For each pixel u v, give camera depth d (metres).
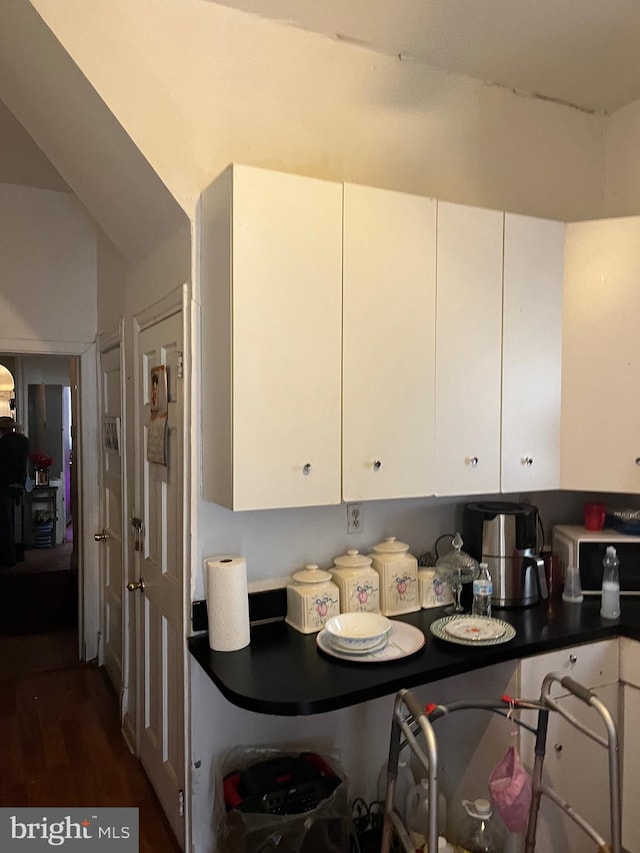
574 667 1.86
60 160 2.26
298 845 1.70
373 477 1.80
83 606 3.60
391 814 1.43
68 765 2.51
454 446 1.94
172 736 2.06
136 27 1.74
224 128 1.86
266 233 1.64
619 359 2.10
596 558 2.19
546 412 2.12
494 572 2.08
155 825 2.11
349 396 1.76
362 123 2.09
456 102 2.26
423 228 1.87
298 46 1.97
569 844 1.84
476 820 1.82
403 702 1.38
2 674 3.44
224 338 1.66
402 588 2.01
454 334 1.94
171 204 1.83
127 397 2.66
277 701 1.44
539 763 1.59
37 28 1.66
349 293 1.76
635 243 2.08
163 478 2.11
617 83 2.36
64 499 7.56
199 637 1.84
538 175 2.45
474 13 1.92
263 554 1.96
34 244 3.38
